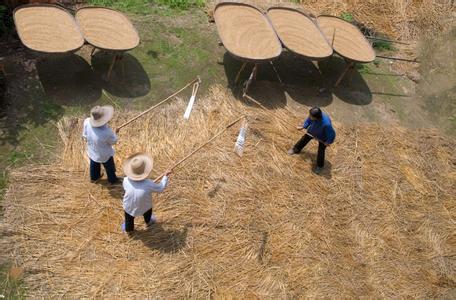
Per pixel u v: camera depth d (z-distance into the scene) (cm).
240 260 664
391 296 672
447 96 1058
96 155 655
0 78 827
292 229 717
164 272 630
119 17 916
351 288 665
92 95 849
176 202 711
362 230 743
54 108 809
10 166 710
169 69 942
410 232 761
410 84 1073
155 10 1064
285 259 679
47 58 890
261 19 977
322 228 729
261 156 809
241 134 735
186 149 786
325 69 1050
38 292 589
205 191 734
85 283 605
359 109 974
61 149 752
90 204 685
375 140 902
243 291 632
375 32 1189
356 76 1056
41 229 645
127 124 783
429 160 890
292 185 779
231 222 704
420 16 1248
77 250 632
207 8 1108
